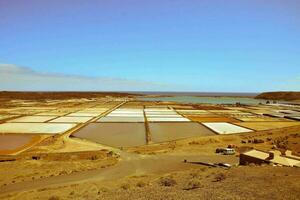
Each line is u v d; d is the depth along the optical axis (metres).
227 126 89.06
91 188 26.03
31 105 179.88
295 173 23.28
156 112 136.12
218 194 17.02
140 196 18.14
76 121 98.44
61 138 66.75
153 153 49.72
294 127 84.19
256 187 18.16
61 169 37.53
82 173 35.88
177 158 45.47
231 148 51.75
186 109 157.12
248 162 35.56
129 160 43.91
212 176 24.30
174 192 18.52
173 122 98.06
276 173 23.41
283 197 15.70
